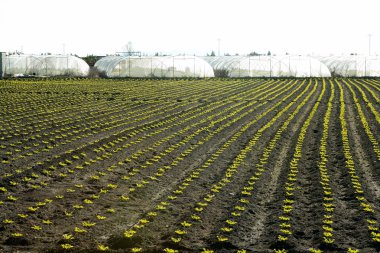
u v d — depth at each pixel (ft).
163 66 270.46
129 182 66.90
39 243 45.73
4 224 49.60
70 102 146.82
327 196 60.70
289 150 86.99
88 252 43.34
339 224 51.44
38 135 94.58
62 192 61.41
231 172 72.43
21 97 157.07
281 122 114.93
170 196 60.44
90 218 52.65
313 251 44.14
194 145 90.84
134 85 208.03
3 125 106.63
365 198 59.82
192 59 278.05
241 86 207.31
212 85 211.61
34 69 278.67
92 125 108.58
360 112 129.39
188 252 43.96
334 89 191.01
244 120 117.91
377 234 47.32
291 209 55.77
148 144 89.92
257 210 56.34
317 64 277.44
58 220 51.75
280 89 193.36
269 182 68.03
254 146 89.81
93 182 66.28
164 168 74.79
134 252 43.37
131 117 120.78
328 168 73.82
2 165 72.18
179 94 173.47
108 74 268.21
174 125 109.50
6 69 275.80
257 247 45.60
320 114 126.52
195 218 52.26
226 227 50.21
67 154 77.71
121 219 52.65
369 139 93.66
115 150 84.02
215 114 126.62
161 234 48.42
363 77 258.57
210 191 63.36
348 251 44.19
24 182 64.44
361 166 75.31
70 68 282.97
